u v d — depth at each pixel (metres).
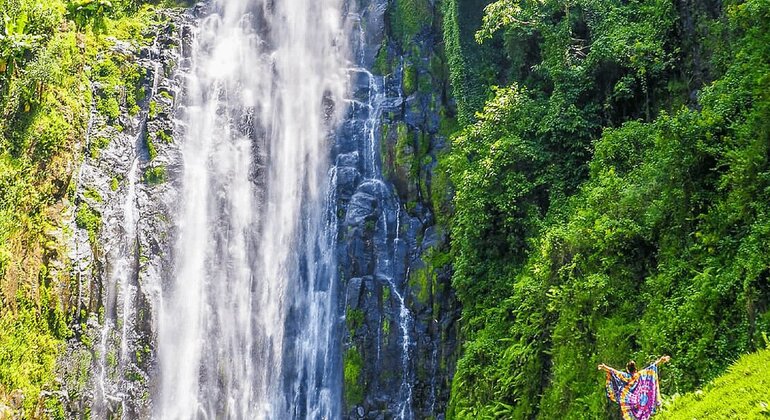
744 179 10.98
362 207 22.28
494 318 16.53
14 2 20.73
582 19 19.08
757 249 10.17
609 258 13.07
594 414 11.96
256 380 21.52
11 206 18.86
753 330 9.95
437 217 21.36
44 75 20.23
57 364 18.95
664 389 10.80
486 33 21.39
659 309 11.67
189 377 21.03
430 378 19.78
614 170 14.84
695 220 12.05
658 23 16.72
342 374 20.55
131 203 21.92
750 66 11.93
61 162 20.45
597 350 12.52
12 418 17.67
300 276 22.53
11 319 18.19
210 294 22.12
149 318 20.78
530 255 15.86
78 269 19.86
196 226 22.70
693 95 15.46
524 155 17.00
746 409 7.93
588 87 17.44
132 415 19.89
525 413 14.20
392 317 20.64
